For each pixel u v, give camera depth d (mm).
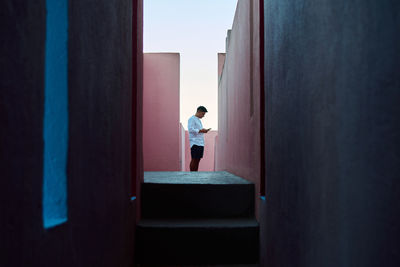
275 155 2133
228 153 6133
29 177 996
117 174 2062
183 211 3037
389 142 833
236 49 4891
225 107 6941
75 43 1366
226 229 2660
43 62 1103
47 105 1289
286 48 1854
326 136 1253
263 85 2854
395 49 802
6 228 864
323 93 1284
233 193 3045
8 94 884
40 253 1049
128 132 2414
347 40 1070
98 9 1678
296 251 1639
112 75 1958
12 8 905
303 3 1534
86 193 1484
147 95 8016
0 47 847
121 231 2170
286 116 1853
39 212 1056
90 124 1551
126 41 2365
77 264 1361
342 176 1111
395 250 808
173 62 8086
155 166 7863
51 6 1291
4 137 863
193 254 2652
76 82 1376
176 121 7973
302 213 1545
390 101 827
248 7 3699
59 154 1273
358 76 997
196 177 4227
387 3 835
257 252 2678
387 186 843
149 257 2654
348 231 1065
